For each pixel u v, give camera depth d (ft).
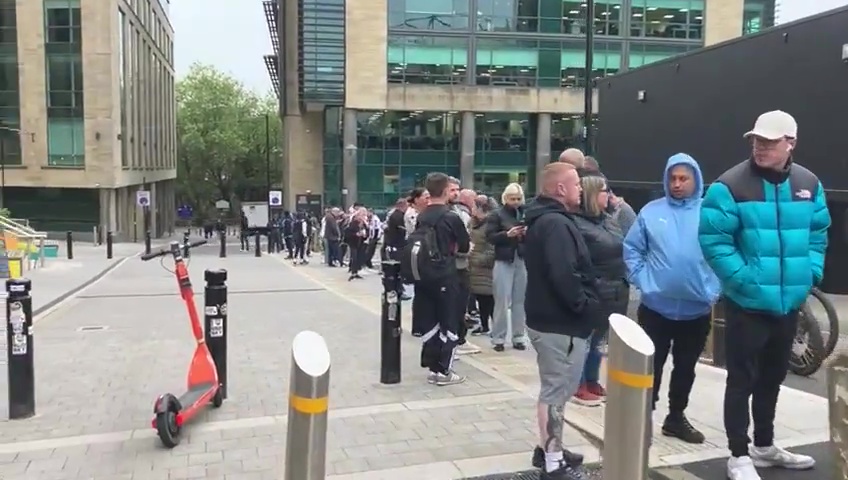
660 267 15.69
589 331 13.76
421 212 22.21
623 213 21.12
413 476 14.30
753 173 13.38
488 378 21.93
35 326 33.99
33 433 17.11
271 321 34.45
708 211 13.55
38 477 14.33
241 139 256.93
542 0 144.25
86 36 139.54
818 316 23.75
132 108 168.86
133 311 39.42
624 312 17.99
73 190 144.05
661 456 15.17
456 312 21.21
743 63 37.86
